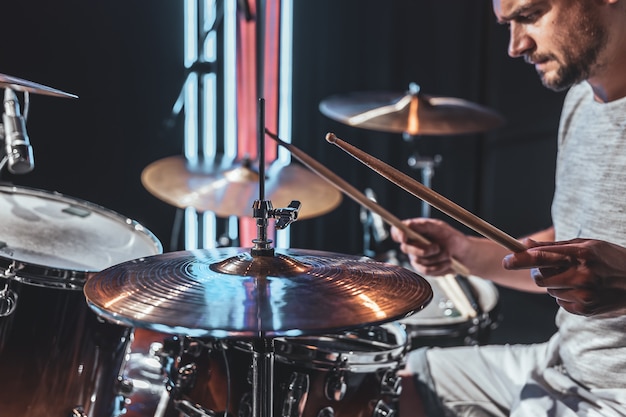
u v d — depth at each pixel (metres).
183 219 2.89
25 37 2.56
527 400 1.25
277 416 1.06
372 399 1.11
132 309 0.78
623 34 1.15
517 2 1.15
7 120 1.25
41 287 1.06
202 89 2.67
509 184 3.33
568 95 1.40
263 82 2.66
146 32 2.72
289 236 3.09
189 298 0.80
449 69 3.15
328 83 3.03
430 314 1.75
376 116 2.30
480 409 1.34
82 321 1.11
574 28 1.13
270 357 0.89
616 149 1.20
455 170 3.29
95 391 1.18
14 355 1.07
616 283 0.90
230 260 0.92
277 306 0.78
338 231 3.14
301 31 2.96
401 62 3.10
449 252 1.38
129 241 1.33
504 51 3.21
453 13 3.11
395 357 1.12
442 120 2.29
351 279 0.89
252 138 2.90
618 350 1.16
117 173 2.78
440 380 1.41
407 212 3.19
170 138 2.82
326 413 1.07
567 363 1.27
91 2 2.62
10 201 1.34
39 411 1.10
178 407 1.14
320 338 1.17
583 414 1.15
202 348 1.11
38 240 1.20
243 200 2.05
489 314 1.79
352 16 3.01
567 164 1.33
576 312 0.92
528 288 1.46
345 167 3.09
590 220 1.23
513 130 3.28
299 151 1.10
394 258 2.24
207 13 2.79
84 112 2.69
